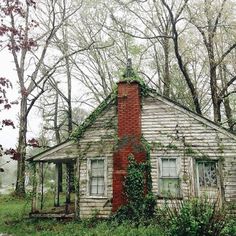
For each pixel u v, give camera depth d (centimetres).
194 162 1644
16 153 1119
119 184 1628
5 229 1516
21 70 2753
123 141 1681
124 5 2350
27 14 2528
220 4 2080
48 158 1822
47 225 1585
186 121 1684
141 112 1745
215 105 2373
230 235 1077
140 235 1241
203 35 2230
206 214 1111
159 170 1658
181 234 1099
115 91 1789
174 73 3509
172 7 2127
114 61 3400
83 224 1574
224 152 1617
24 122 2652
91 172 1755
